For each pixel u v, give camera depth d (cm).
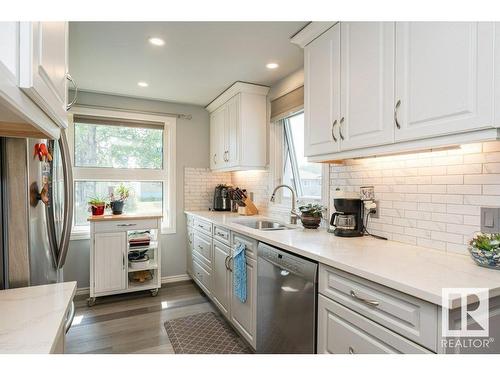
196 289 347
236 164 312
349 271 118
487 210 127
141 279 335
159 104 371
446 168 144
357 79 157
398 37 134
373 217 185
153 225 329
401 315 99
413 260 126
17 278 111
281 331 167
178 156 383
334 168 220
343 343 123
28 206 112
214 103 367
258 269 195
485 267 115
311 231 211
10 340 72
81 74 281
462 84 109
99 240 303
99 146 348
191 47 225
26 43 61
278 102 295
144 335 237
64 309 90
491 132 103
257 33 204
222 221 268
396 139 135
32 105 73
